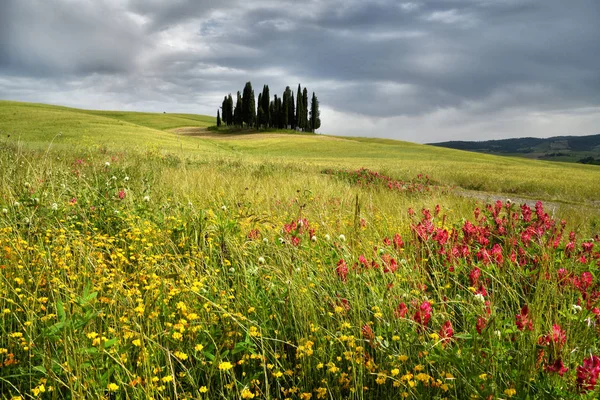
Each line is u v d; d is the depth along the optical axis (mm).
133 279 3408
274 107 129625
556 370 2197
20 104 139000
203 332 2766
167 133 73812
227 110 128750
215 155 25953
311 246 4305
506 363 2395
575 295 3357
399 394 2455
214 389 2557
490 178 28656
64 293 2906
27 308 2756
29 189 5391
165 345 2699
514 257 3873
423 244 4246
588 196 23375
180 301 3137
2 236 3818
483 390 2191
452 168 40438
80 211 4965
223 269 3752
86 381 2199
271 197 7555
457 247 4230
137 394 2219
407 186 14438
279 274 3453
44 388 2156
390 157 67375
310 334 2900
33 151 12953
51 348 2521
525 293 3582
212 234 4371
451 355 2336
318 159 53062
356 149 80312
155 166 11922
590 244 4469
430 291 3518
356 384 2457
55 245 3895
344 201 8016
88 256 3457
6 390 2371
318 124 139625
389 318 2951
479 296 2826
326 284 3398
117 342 2482
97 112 154250
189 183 8531
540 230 4648
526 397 2068
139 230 4395
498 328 2566
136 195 6305
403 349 2682
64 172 6738
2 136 16328
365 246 4418
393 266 3551
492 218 5496
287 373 2590
